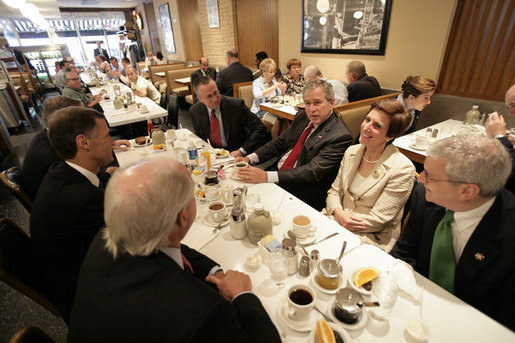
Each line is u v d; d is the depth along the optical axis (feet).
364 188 4.55
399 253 3.70
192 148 5.87
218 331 1.77
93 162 4.02
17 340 1.87
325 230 3.58
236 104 7.98
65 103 5.68
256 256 3.10
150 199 1.82
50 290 3.49
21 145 13.38
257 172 5.05
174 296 1.80
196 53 25.12
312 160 5.60
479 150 2.39
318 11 12.01
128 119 9.96
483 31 7.97
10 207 8.27
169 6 25.72
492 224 2.61
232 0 17.35
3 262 2.90
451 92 9.07
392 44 9.97
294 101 10.87
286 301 2.61
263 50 16.89
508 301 2.58
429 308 2.49
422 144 6.39
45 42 28.68
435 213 3.19
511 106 5.65
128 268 1.92
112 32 37.40
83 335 1.83
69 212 3.39
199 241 3.44
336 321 2.38
